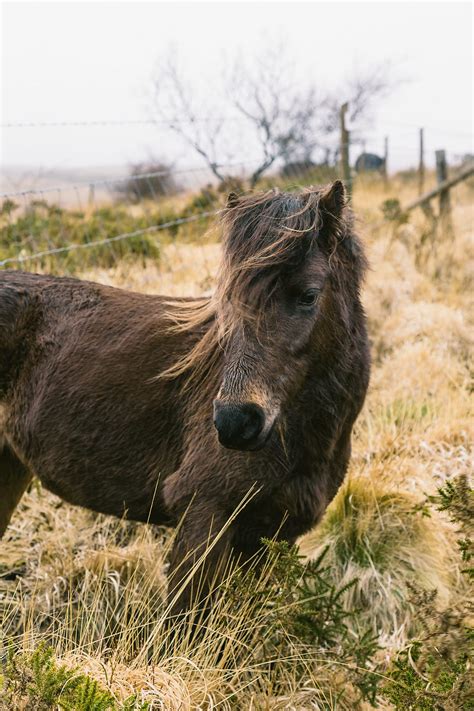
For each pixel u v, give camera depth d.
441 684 2.24
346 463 2.91
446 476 4.05
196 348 2.69
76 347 3.03
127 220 8.73
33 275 3.28
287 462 2.63
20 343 3.10
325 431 2.69
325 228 2.47
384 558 3.52
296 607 2.65
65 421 2.96
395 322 6.19
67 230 7.55
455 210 11.45
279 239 2.29
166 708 2.40
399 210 8.50
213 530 2.66
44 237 6.77
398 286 6.86
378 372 5.47
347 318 2.65
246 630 2.82
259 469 2.60
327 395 2.64
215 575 2.67
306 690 2.74
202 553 2.66
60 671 2.05
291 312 2.35
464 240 9.11
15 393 3.12
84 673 2.40
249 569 2.74
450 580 3.52
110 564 3.38
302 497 2.72
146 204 9.45
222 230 2.50
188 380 2.77
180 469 2.76
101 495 3.00
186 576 2.69
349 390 2.73
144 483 2.91
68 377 2.98
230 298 2.33
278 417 2.39
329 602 2.70
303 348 2.40
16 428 3.12
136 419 2.88
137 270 6.31
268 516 2.74
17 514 3.92
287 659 2.82
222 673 2.69
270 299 2.30
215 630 2.63
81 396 2.94
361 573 3.45
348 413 2.78
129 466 2.91
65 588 3.29
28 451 3.11
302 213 2.35
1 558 3.60
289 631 2.79
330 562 3.52
